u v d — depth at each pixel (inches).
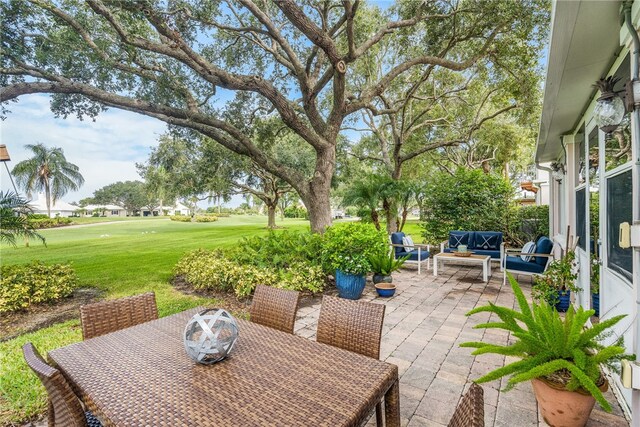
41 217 1063.0
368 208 400.8
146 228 954.1
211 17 246.4
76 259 371.6
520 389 100.6
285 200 1424.7
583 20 82.8
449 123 509.4
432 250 392.8
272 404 50.1
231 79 243.4
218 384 55.6
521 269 229.9
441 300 198.5
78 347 69.9
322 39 226.4
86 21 231.9
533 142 582.9
